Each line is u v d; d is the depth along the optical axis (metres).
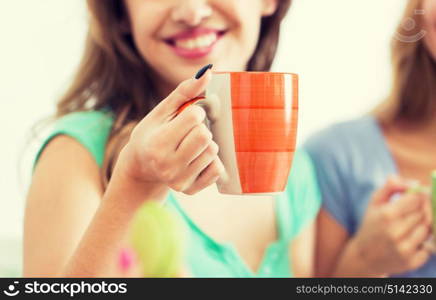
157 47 1.34
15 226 2.23
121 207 0.95
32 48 1.98
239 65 1.40
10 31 2.15
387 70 2.12
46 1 1.78
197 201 1.50
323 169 1.95
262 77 0.89
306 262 1.68
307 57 2.26
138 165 0.91
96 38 1.49
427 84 2.01
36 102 1.95
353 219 1.91
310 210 1.72
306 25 2.26
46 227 1.22
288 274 1.59
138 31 1.35
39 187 1.27
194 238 1.45
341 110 2.19
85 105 1.59
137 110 1.46
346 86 2.23
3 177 2.23
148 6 1.31
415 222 1.59
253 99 0.89
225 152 0.90
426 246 1.58
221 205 1.53
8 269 2.07
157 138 0.86
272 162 0.90
